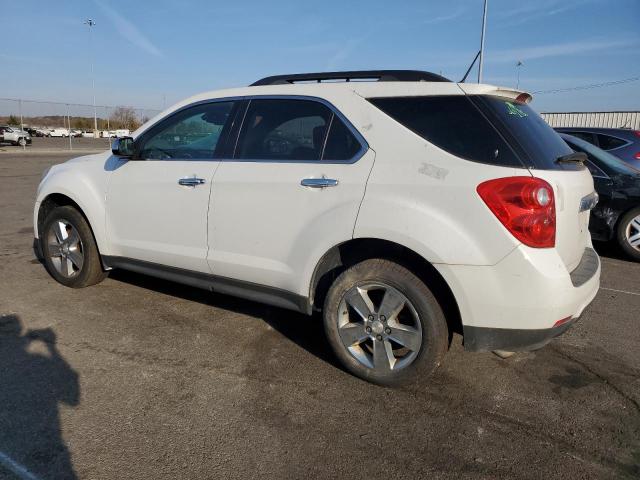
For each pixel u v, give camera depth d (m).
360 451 2.48
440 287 2.91
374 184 2.88
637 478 2.31
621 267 6.05
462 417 2.78
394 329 2.94
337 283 3.07
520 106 3.10
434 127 2.85
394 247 2.98
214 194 3.52
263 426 2.66
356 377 3.17
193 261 3.72
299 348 3.59
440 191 2.70
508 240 2.55
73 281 4.66
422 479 2.29
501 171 2.61
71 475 2.27
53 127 43.66
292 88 3.40
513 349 2.71
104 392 2.96
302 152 3.24
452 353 3.55
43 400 2.85
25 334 3.72
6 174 15.88
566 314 2.65
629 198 6.17
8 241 6.78
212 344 3.63
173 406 2.83
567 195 2.71
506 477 2.31
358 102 3.10
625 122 26.06
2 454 2.40
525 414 2.81
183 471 2.31
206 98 3.80
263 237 3.33
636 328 4.08
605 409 2.87
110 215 4.20
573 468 2.37
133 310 4.23
